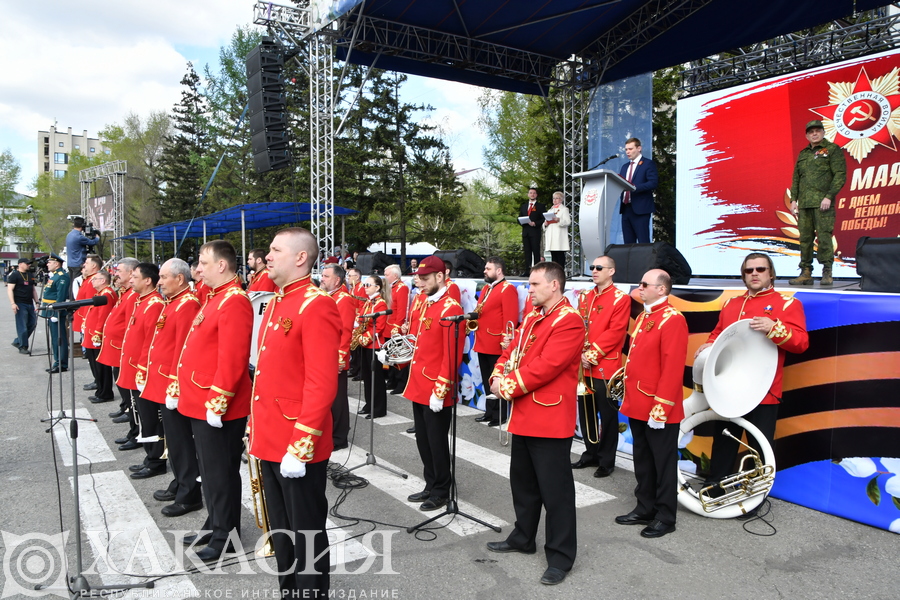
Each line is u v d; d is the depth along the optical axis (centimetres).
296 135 2833
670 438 434
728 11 1090
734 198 1234
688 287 600
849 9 1013
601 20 1199
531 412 368
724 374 470
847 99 1073
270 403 308
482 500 503
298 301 309
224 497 397
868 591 354
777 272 1174
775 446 509
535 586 360
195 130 4175
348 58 1186
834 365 473
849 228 1070
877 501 445
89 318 834
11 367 1138
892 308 441
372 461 584
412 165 2678
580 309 624
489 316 743
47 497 502
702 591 354
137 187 4697
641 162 864
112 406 825
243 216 1625
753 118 1199
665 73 2077
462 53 1288
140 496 505
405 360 561
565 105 1431
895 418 438
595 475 568
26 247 6444
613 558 397
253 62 1208
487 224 3356
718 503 464
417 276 505
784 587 359
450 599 345
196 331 414
